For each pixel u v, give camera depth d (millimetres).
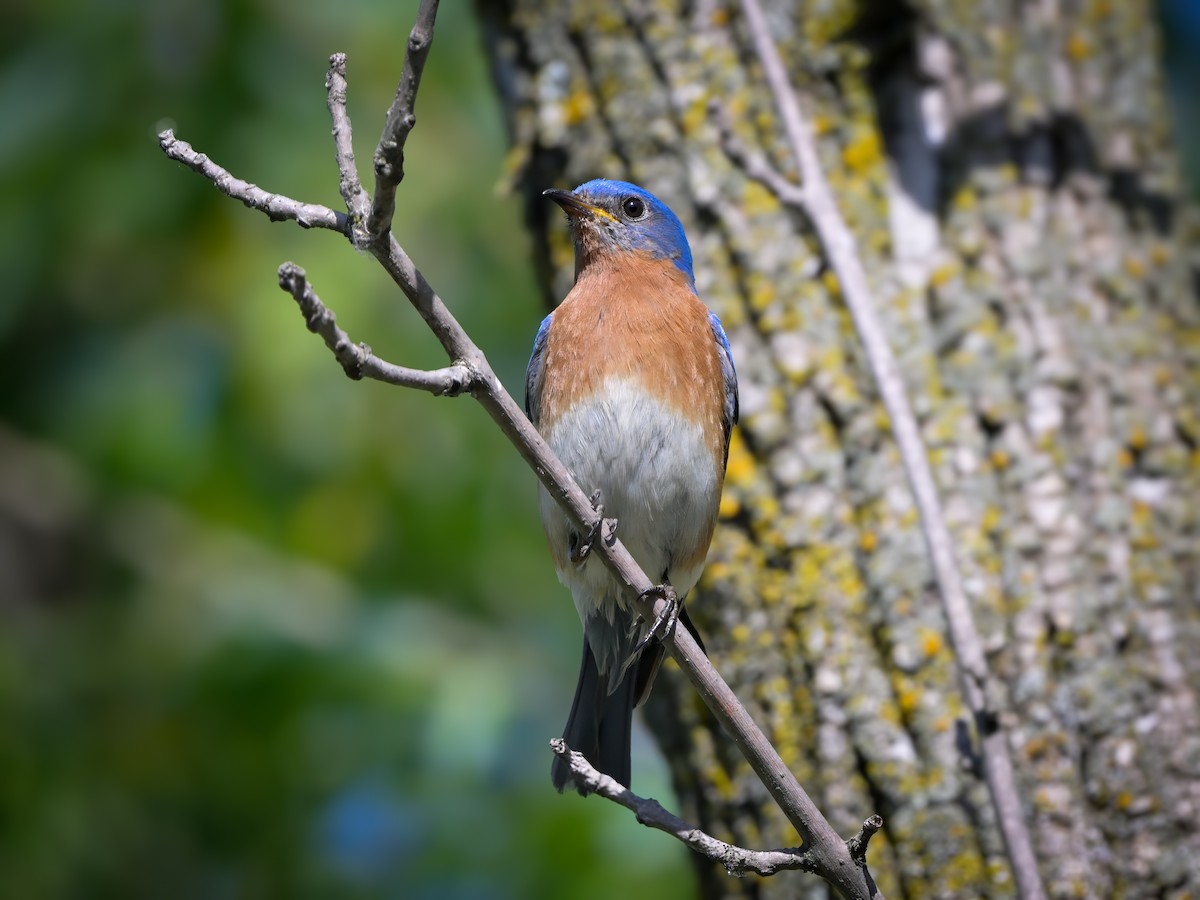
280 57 16422
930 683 9039
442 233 16719
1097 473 9586
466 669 15477
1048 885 8586
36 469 17078
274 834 15477
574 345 10078
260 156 16156
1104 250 10266
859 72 10484
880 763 8938
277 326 15789
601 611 10070
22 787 15273
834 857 6840
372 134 16469
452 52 17094
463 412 16578
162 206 16078
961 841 8727
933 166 10398
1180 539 9555
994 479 9500
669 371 9844
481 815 15102
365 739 15422
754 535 9586
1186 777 8883
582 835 14438
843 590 9320
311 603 16047
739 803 9297
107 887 15297
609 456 9797
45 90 16406
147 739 15742
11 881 14914
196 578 16328
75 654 16547
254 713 15594
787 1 10586
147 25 16359
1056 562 9289
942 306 9953
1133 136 10641
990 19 10641
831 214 8766
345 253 16062
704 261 10219
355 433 16047
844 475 9578
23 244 16328
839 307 9961
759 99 10438
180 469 16188
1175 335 10266
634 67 10578
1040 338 9844
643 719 9992
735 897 9258
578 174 10656
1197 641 9273
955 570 7938
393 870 15195
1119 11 10945
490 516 16594
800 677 9250
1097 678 9031
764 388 9812
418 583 16281
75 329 16812
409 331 16234
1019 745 8883
